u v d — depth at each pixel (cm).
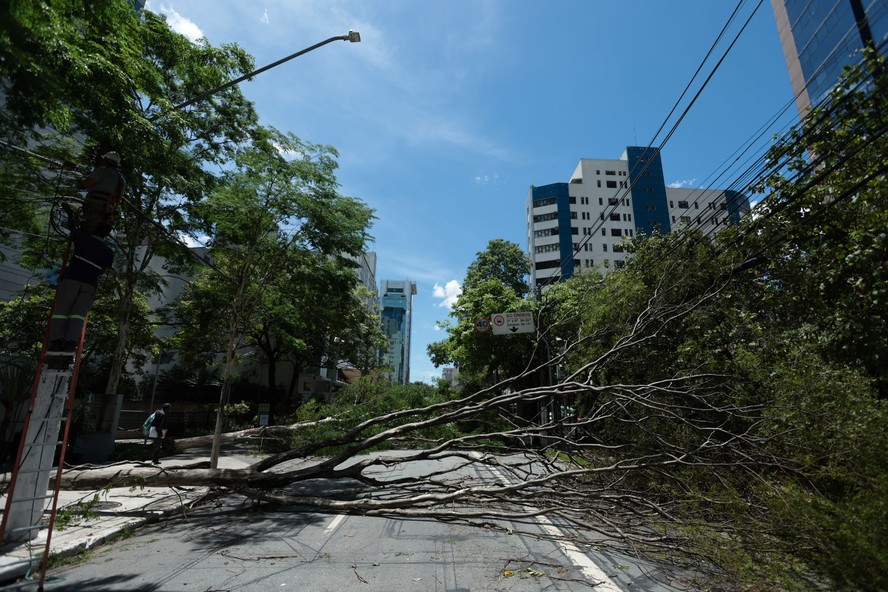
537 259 6681
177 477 778
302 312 2002
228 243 1600
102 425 1373
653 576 465
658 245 1344
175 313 2680
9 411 1059
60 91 521
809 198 988
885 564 378
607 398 907
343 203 1261
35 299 1656
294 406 3016
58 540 564
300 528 671
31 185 924
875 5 2395
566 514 709
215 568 493
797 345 802
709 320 1036
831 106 875
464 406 973
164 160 973
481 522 661
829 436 554
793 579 439
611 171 6875
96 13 590
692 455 678
